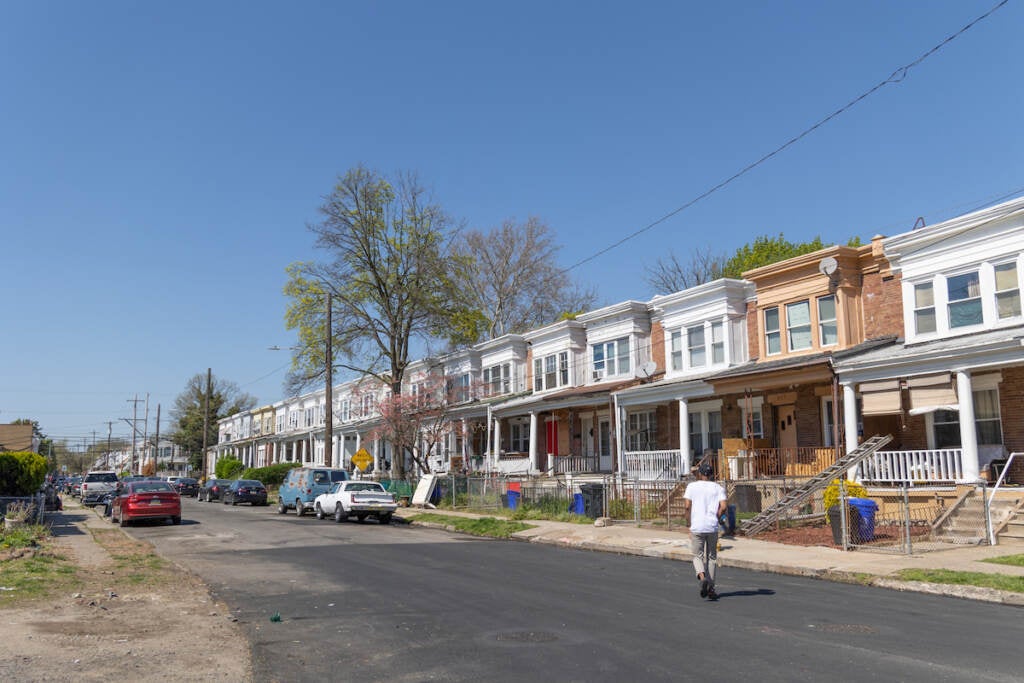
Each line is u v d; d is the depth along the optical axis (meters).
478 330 47.81
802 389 25.52
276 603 11.45
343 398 64.25
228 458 81.62
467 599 11.58
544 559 16.89
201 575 14.50
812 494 20.28
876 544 16.22
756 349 27.53
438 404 41.59
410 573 14.59
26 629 9.04
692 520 11.58
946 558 14.32
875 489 20.12
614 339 34.12
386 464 54.22
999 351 17.73
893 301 22.67
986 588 11.38
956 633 8.99
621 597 11.66
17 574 12.94
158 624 9.71
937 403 19.12
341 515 28.12
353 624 9.82
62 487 68.81
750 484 23.05
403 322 45.44
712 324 28.61
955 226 20.58
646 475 28.42
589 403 31.86
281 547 19.67
